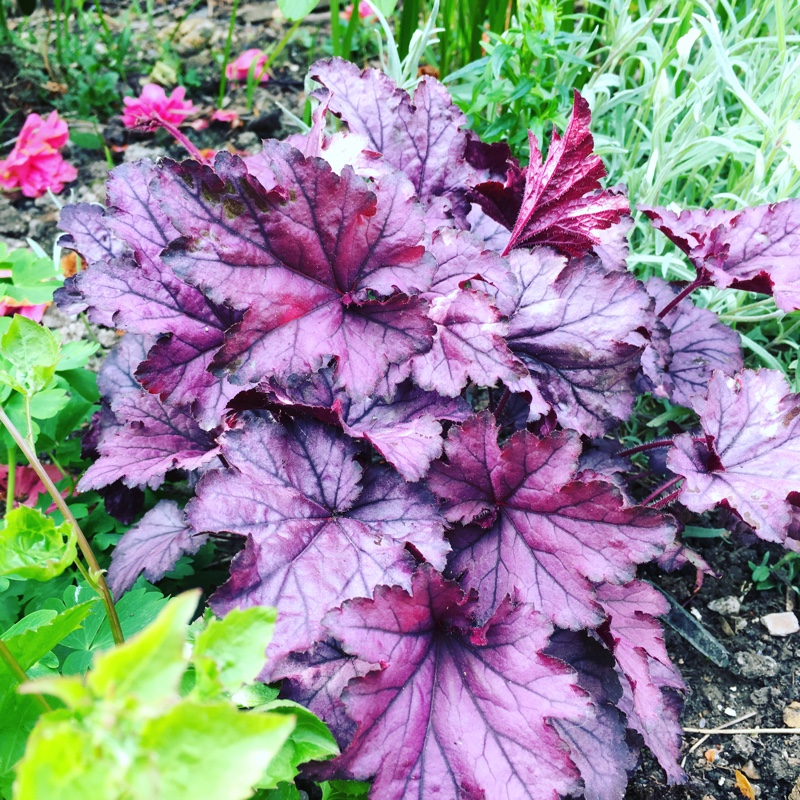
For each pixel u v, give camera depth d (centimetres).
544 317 36
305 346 32
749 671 41
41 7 83
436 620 31
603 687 33
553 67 61
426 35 52
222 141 69
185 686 30
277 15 81
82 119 70
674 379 43
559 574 32
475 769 29
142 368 34
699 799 37
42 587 39
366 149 36
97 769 17
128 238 37
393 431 34
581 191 36
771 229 39
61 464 44
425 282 32
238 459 32
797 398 35
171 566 36
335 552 31
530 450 32
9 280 46
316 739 28
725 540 47
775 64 51
